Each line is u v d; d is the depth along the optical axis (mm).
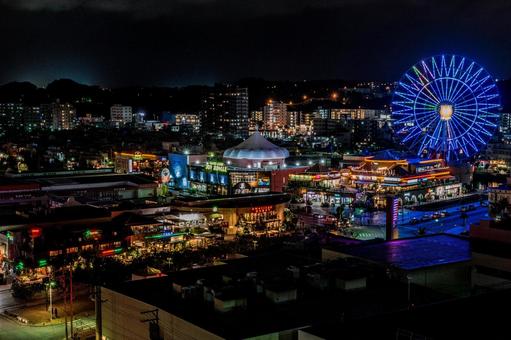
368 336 52781
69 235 134125
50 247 128750
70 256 126250
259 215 172250
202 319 63062
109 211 153625
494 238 84250
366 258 84625
